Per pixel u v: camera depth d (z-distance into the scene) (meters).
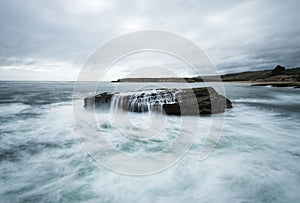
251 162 4.78
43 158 5.08
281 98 17.83
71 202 3.35
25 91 23.39
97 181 3.96
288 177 4.08
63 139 6.53
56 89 26.55
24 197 3.49
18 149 5.68
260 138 6.60
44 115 10.24
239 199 3.41
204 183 3.88
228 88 29.23
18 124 8.46
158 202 3.35
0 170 4.43
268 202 3.34
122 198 3.45
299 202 3.33
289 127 7.96
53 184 3.88
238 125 8.20
